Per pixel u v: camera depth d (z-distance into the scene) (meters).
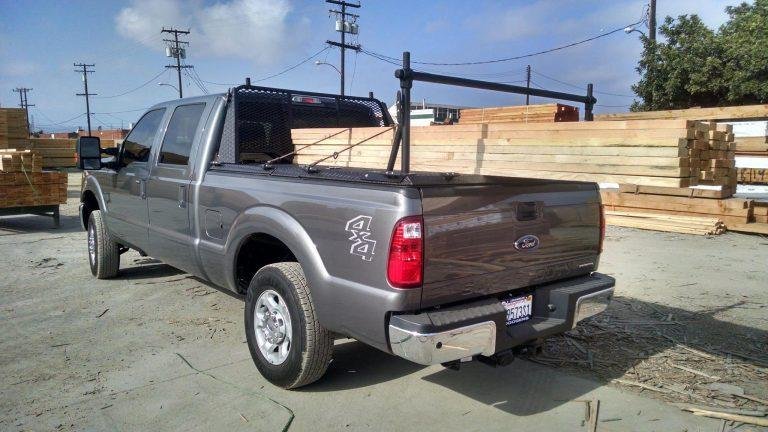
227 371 4.01
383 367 4.10
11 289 6.15
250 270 4.35
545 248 3.49
